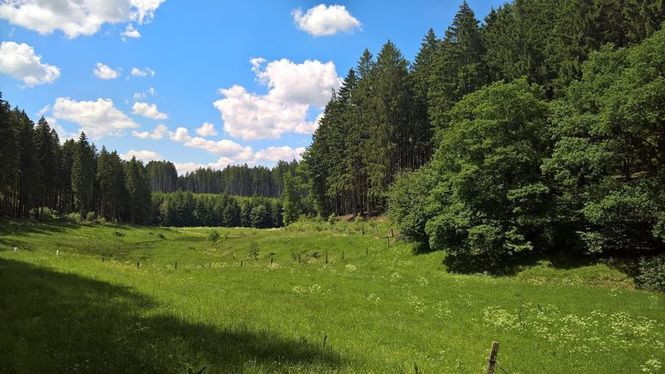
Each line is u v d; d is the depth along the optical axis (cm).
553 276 3600
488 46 6969
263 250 6812
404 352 1488
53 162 12362
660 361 1592
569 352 1689
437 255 4697
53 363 928
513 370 1436
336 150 10438
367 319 2028
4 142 8800
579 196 3712
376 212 9881
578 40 5369
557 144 3766
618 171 4453
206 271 3728
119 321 1385
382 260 5100
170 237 12494
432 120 7569
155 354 1044
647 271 3145
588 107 3641
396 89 8525
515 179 4059
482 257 4244
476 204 4206
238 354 1149
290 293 2720
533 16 6700
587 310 2441
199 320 1534
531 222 3844
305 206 15738
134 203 15725
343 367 1153
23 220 10181
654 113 2991
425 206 4884
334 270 4341
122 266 3316
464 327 2030
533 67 5950
